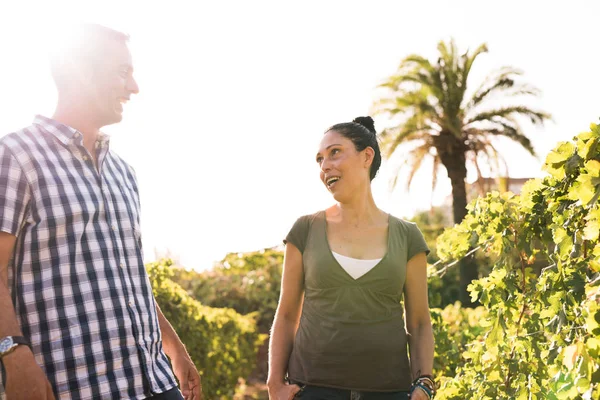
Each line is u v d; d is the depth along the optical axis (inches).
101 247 93.5
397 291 114.6
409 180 782.5
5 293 85.1
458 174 788.6
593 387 88.2
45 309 89.2
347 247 114.7
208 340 346.3
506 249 138.9
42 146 92.2
